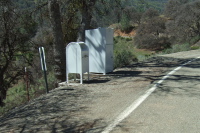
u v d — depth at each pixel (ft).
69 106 20.10
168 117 16.25
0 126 17.03
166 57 58.03
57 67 37.83
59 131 14.96
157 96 21.56
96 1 47.52
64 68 38.11
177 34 187.32
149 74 33.88
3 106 41.98
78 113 18.13
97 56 34.71
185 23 180.34
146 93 22.72
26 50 58.34
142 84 27.07
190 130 14.07
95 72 35.22
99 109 18.74
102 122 15.94
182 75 31.83
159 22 210.38
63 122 16.47
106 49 34.32
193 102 19.51
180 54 66.49
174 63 45.83
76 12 50.49
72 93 24.58
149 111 17.57
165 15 270.87
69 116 17.58
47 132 14.96
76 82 30.48
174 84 26.32
